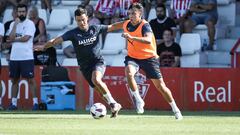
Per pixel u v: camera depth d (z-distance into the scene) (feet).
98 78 126.82
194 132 104.68
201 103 167.32
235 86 166.61
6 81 170.71
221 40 198.18
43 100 166.61
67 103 166.20
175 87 167.32
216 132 105.09
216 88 167.12
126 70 129.18
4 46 179.32
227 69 166.81
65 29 201.67
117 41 190.90
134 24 128.67
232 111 164.25
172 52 176.76
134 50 128.98
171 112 156.56
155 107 167.12
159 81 129.08
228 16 204.13
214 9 193.88
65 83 165.68
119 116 138.31
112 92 168.45
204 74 167.12
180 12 191.72
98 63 128.36
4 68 170.81
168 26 182.19
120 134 100.53
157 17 182.29
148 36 126.41
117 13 190.70
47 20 204.03
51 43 126.21
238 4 209.36
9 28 173.47
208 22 191.93
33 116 138.21
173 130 107.65
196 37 187.01
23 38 164.55
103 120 126.21
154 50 128.98
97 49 127.95
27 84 169.89
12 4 205.26
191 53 186.39
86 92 168.45
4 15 203.62
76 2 211.41
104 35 192.03
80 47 127.34
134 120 126.72
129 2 189.16
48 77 165.89
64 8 211.82
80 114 146.51
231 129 110.42
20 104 170.40
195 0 193.98
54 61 177.27
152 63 128.26
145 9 195.52
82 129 108.17
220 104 167.12
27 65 165.58
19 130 106.01
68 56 188.14
